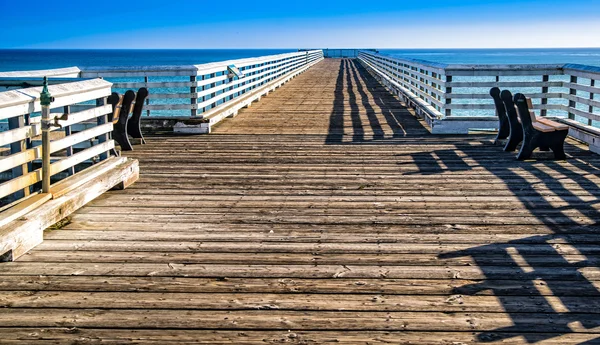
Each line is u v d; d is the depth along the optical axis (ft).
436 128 29.76
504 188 18.45
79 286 10.98
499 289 10.80
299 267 11.97
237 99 39.96
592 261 12.14
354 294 10.66
